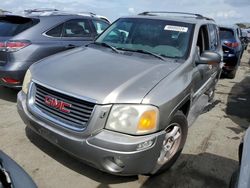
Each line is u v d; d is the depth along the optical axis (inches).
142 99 115.7
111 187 129.3
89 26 259.9
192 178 142.2
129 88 119.3
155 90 121.7
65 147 120.7
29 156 146.3
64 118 121.2
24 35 206.7
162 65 144.9
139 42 171.2
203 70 177.9
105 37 185.8
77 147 116.3
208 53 166.7
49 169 137.7
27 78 143.3
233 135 196.4
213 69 207.5
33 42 207.3
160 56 157.3
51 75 131.6
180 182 138.0
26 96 138.6
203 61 164.1
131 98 115.3
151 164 120.2
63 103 121.1
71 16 241.4
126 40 175.6
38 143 158.6
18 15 217.9
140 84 123.0
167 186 134.2
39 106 130.7
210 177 144.5
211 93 234.2
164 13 203.0
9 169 82.7
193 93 160.7
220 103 269.4
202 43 187.6
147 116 114.7
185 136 147.1
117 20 195.8
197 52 166.4
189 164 153.8
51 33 221.8
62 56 154.4
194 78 158.9
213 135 193.2
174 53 160.7
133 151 111.8
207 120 219.6
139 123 113.6
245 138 108.3
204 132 196.4
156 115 116.9
